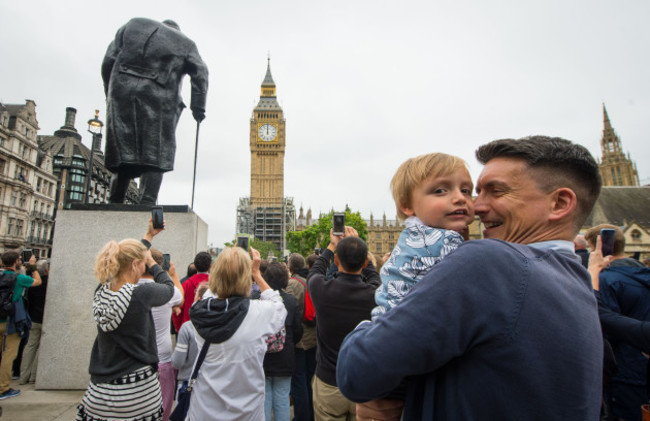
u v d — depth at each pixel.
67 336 5.02
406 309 1.00
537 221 1.23
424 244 1.26
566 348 0.94
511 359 0.93
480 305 0.95
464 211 1.35
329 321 3.15
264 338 2.79
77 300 5.09
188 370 3.13
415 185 1.43
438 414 1.04
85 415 2.55
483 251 1.03
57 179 58.28
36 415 4.25
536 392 0.91
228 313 2.62
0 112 46.81
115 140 5.42
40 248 55.16
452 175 1.38
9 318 4.99
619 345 3.15
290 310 4.32
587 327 1.00
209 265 4.70
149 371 2.68
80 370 4.96
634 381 3.02
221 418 2.54
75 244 5.23
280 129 100.88
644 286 3.02
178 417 2.86
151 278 3.51
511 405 0.93
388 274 1.30
